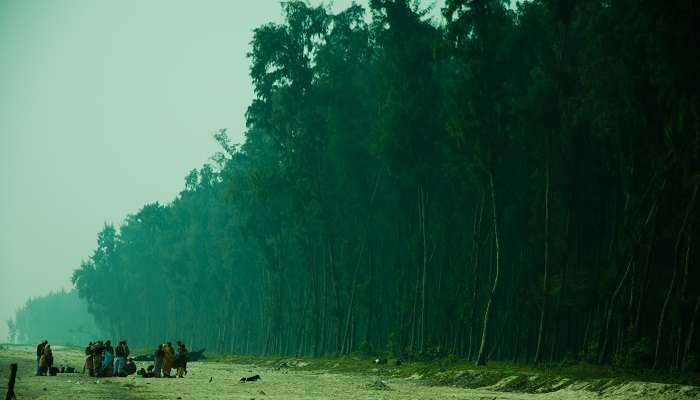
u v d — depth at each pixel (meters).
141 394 44.34
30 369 79.69
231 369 96.75
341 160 109.69
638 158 67.81
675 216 69.81
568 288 82.00
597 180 80.44
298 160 113.38
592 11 70.38
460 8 78.38
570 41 78.88
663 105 64.00
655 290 74.88
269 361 121.38
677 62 59.41
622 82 65.94
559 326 86.69
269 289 149.62
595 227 83.50
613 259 77.12
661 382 50.88
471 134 77.81
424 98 92.06
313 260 127.88
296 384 59.16
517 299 89.31
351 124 110.12
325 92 111.06
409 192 105.12
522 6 86.75
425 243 96.06
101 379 61.00
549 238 76.75
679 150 62.44
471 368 70.81
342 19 115.06
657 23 60.44
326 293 122.75
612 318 72.19
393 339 99.12
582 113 72.25
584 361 70.50
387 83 95.25
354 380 67.81
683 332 63.25
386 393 49.94
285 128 115.38
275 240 138.38
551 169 77.56
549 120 75.25
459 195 97.88
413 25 93.75
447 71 102.12
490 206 90.19
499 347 92.00
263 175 117.44
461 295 97.31
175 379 64.19
